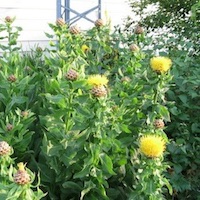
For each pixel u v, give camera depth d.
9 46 3.51
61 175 2.24
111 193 2.30
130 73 2.96
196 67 3.48
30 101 2.67
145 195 2.12
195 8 3.61
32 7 6.07
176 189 2.91
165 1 4.66
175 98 3.23
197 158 3.12
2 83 2.55
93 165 2.11
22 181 1.65
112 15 6.62
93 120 2.09
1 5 5.92
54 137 2.23
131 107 2.56
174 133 3.20
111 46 3.58
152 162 2.08
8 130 2.25
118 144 2.27
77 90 2.24
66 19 5.99
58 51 2.95
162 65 2.47
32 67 3.05
